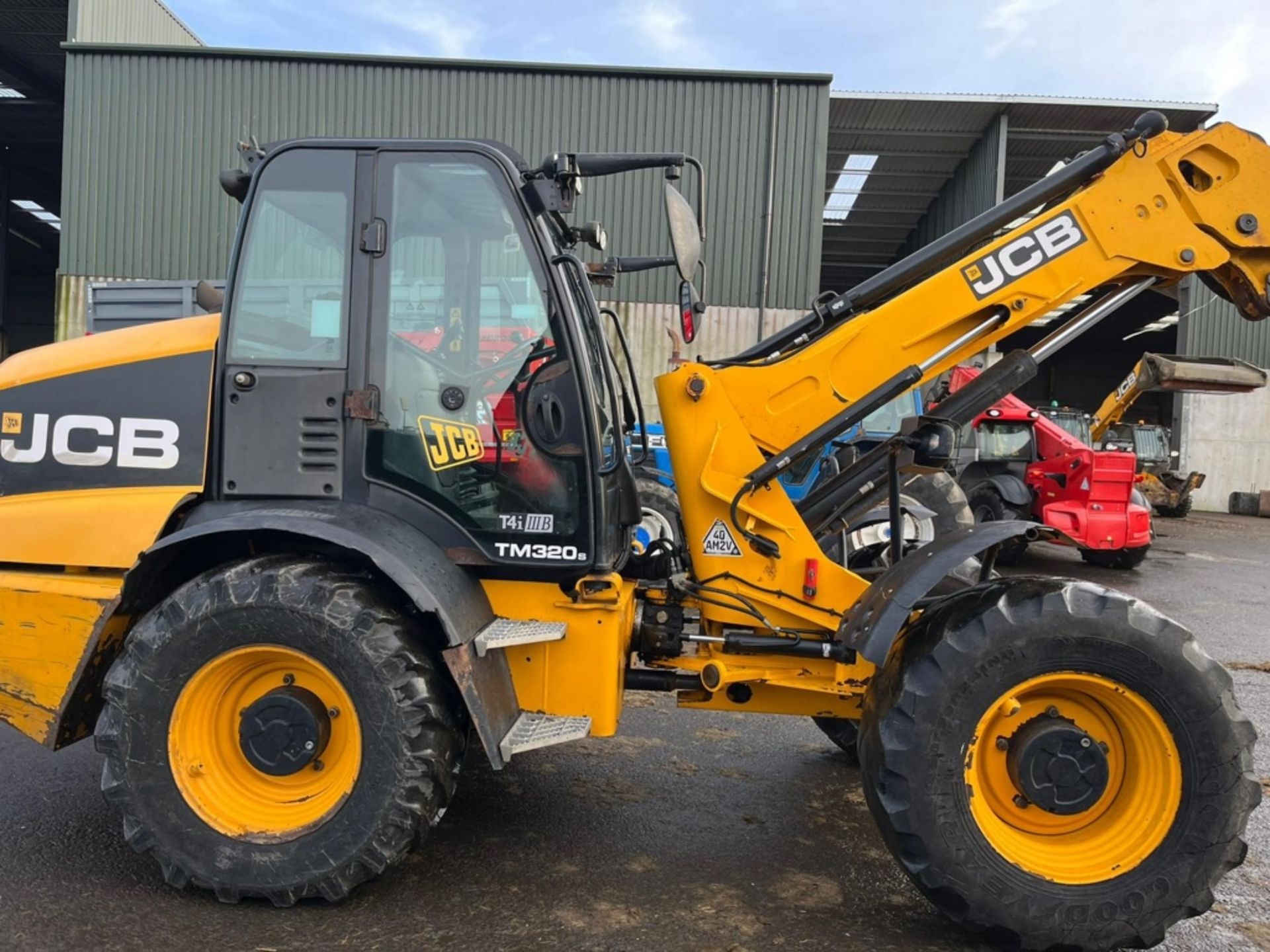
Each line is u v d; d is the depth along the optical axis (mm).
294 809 2729
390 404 2926
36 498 3039
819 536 3539
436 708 2656
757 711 3363
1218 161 3139
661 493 7121
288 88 14547
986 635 2555
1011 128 18297
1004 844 2604
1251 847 3312
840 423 3086
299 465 2918
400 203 2924
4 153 26219
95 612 2816
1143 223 3123
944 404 3217
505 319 2932
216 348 2988
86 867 2918
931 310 3135
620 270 3891
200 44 20234
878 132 18594
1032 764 2633
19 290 36188
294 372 2902
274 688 2771
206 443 2957
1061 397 36438
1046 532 2854
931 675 2570
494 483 2938
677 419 3186
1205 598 9039
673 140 14688
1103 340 34469
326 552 2883
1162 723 2545
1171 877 2514
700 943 2562
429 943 2520
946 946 2607
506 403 2936
